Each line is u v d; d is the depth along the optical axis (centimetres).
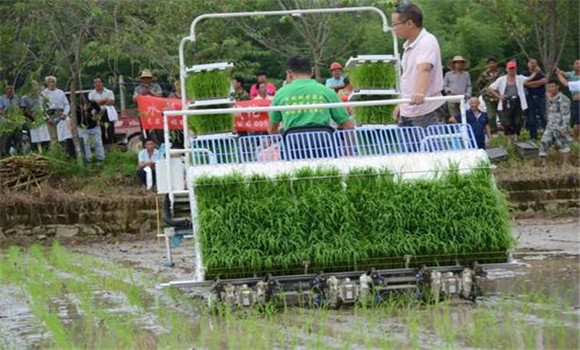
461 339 1129
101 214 2942
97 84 3384
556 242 2233
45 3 3297
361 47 4841
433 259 1375
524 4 4288
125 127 3834
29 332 1330
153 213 2955
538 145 3228
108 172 3244
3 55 3359
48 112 3306
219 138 1471
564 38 4359
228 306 1317
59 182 3191
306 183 1375
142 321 1357
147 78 3153
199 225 1360
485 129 3166
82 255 2414
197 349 1134
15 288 1791
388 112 1642
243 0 3778
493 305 1341
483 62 5116
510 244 1381
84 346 1202
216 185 1366
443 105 1524
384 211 1370
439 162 1396
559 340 1097
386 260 1368
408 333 1173
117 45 3347
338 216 1363
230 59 3716
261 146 1415
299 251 1352
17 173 3147
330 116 1492
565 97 3138
